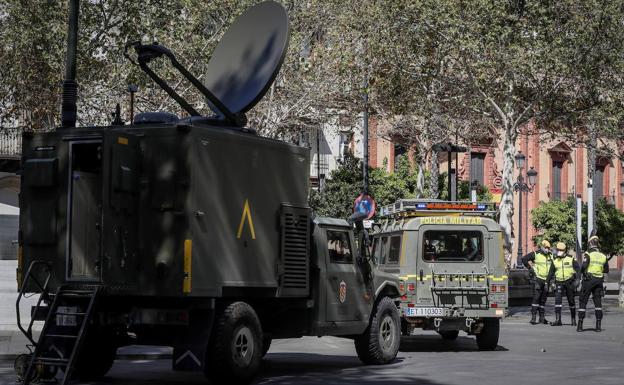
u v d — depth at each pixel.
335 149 77.12
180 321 19.44
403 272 29.95
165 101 50.78
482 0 46.25
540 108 52.16
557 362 25.69
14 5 48.31
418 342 33.69
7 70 49.34
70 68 28.22
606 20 46.91
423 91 53.75
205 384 21.14
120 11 49.25
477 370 23.44
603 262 38.69
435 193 64.06
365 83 54.62
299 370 23.66
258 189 21.20
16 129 57.34
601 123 51.66
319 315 22.95
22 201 20.78
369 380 21.25
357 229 24.64
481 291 30.06
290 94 54.38
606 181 97.00
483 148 88.00
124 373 23.36
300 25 53.59
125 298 20.38
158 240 19.53
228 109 23.16
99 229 19.53
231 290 20.42
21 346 28.72
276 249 21.70
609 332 38.31
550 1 47.25
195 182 19.50
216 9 50.41
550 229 86.56
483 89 51.34
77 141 20.31
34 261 20.22
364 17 51.59
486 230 30.27
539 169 92.00
